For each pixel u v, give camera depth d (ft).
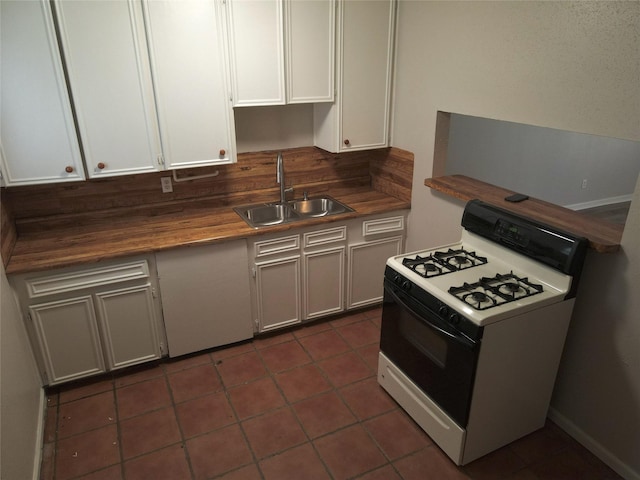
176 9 8.16
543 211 7.75
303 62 9.48
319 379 9.09
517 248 7.29
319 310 10.74
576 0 6.39
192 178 10.23
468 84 8.51
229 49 8.79
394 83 10.51
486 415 6.89
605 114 6.30
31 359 8.05
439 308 6.68
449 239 9.74
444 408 7.09
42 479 6.95
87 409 8.31
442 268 7.64
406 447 7.53
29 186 8.92
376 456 7.36
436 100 9.37
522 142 17.12
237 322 9.80
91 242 8.66
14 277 7.61
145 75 8.30
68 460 7.28
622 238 6.36
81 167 8.28
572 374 7.52
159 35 8.18
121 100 8.27
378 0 9.70
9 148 7.68
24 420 6.87
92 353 8.70
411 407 7.90
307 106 11.02
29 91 7.55
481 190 8.98
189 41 8.43
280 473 7.06
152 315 8.98
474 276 7.32
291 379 9.09
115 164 8.57
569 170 18.80
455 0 8.44
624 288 6.47
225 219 9.87
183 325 9.29
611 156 19.61
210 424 7.99
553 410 8.00
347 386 8.90
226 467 7.16
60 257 7.99
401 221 10.89
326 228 10.02
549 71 6.96
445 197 9.64
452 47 8.71
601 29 6.15
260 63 9.11
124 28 7.92
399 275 7.57
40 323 8.07
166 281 8.81
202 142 9.12
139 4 7.92
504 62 7.68
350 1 9.46
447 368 6.79
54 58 7.56
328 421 8.05
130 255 8.31
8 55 7.27
